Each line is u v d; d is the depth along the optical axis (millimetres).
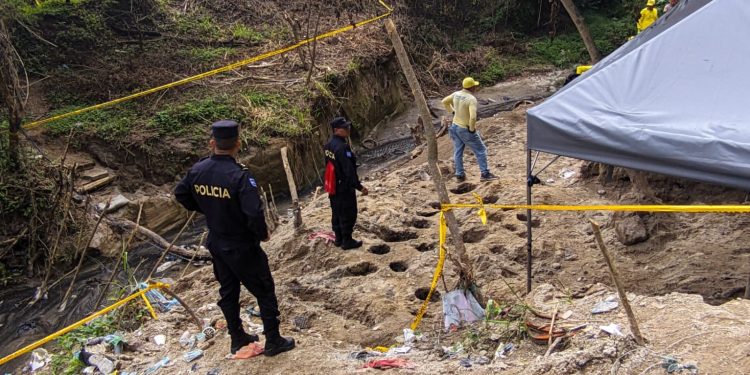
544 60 25453
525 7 27703
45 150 12602
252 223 4570
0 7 13039
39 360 6516
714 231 7203
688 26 6043
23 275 10172
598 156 5590
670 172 5082
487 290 6797
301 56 16828
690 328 4594
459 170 10531
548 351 4691
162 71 15883
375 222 8914
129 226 11055
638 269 6875
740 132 4828
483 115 19250
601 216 8258
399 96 20469
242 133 13461
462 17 26672
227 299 5168
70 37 15906
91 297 9398
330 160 7699
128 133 13164
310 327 6449
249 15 20922
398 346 5766
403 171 11750
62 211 10578
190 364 5414
